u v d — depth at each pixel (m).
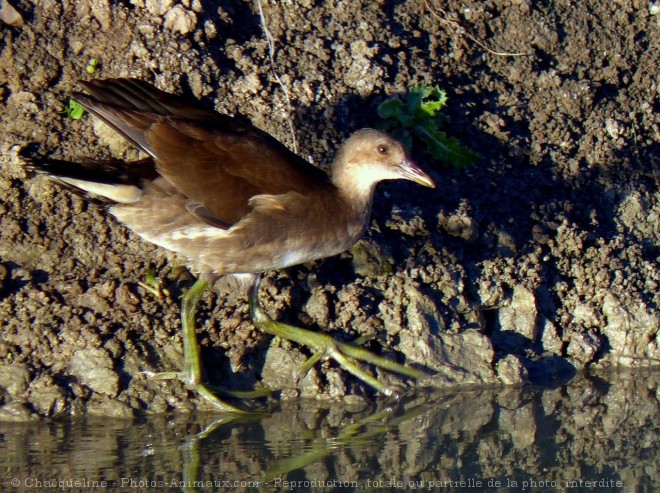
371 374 10.00
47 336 9.56
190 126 9.36
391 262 10.47
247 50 11.12
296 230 9.45
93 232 10.16
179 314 9.93
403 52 11.53
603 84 12.09
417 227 10.66
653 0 12.49
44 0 10.72
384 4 11.82
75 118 10.48
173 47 10.76
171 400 9.52
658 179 11.78
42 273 9.96
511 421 9.51
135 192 9.21
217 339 9.97
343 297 10.28
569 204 11.30
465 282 10.61
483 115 11.55
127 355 9.64
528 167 11.48
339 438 9.03
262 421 9.38
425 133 11.14
